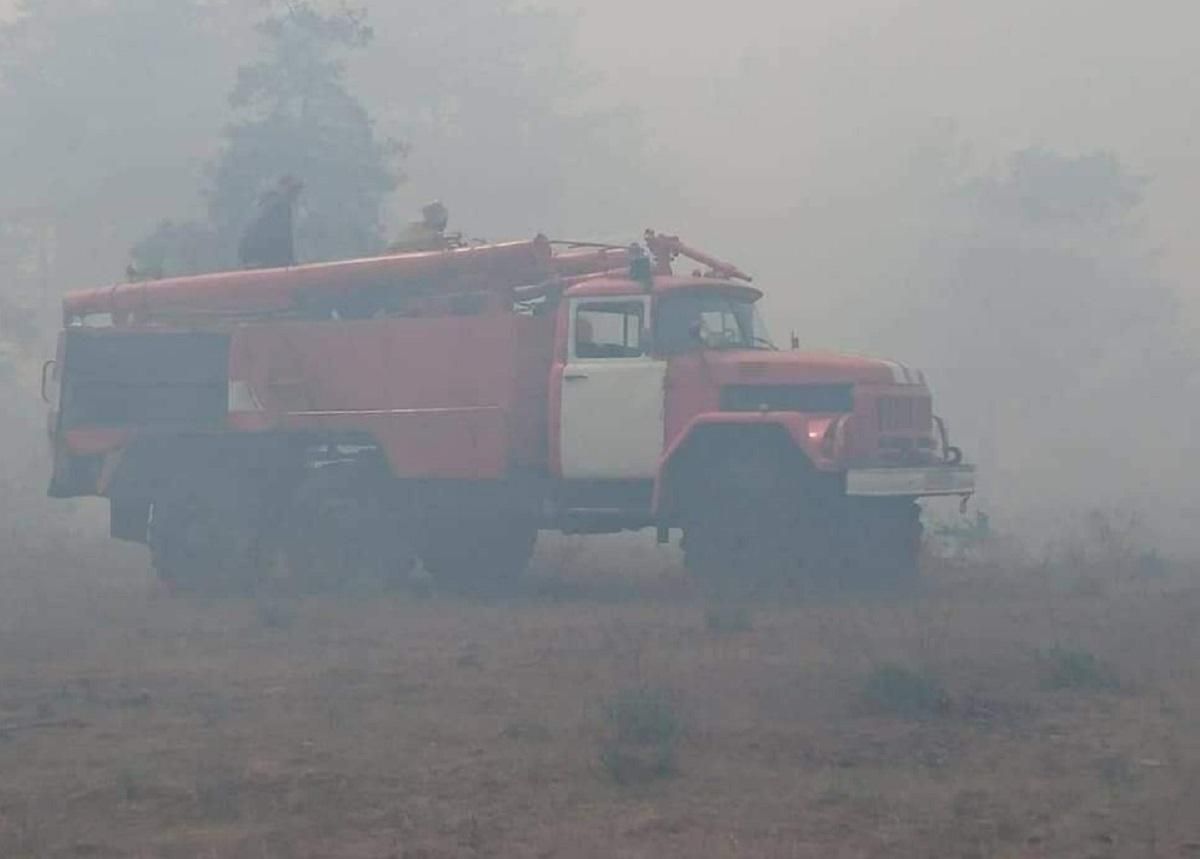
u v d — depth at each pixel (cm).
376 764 949
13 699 1165
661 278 1762
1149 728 1020
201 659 1344
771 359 1694
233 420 1925
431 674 1238
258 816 851
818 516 1684
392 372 1855
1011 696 1112
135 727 1068
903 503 1738
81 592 1875
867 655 1247
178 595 1872
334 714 1077
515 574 1912
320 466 1911
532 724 1034
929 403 1745
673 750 956
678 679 1170
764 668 1216
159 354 1975
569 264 1880
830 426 1636
